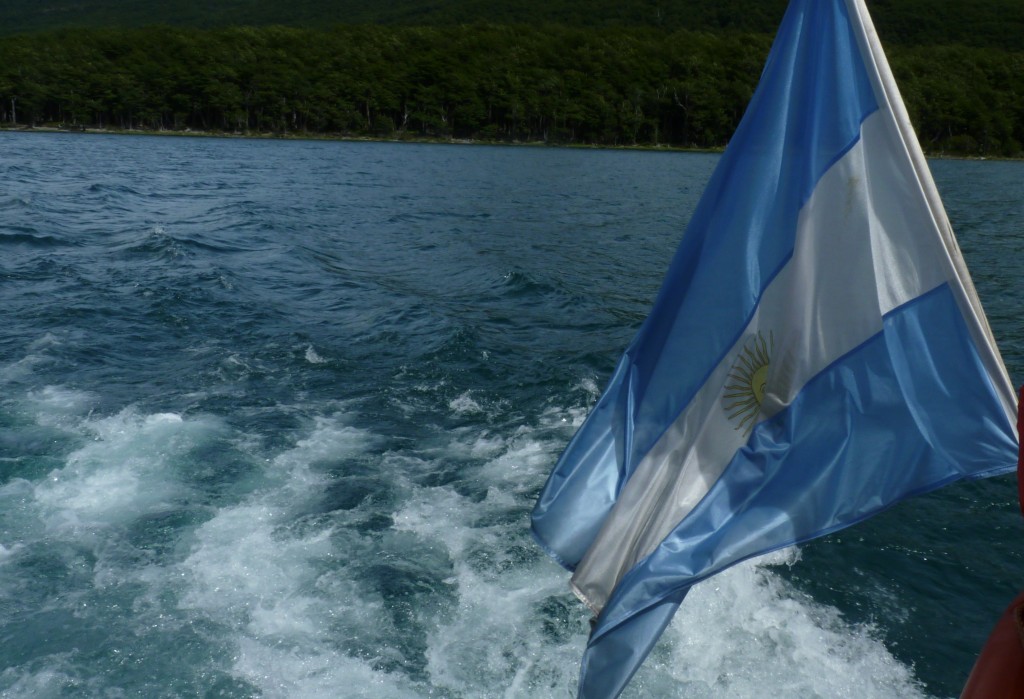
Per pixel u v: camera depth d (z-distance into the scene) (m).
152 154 67.88
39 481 7.87
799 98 3.46
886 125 3.30
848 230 3.38
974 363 3.26
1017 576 7.09
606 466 3.78
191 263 17.62
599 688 3.27
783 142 3.49
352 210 31.58
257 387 10.67
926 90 116.44
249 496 7.79
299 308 14.83
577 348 12.95
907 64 121.12
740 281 3.57
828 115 3.40
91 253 18.45
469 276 18.66
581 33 138.50
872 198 3.34
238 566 6.61
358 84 125.12
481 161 75.50
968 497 8.27
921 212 3.28
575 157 92.44
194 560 6.65
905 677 5.82
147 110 120.75
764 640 6.00
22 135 99.75
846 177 3.37
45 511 7.33
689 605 6.24
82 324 12.91
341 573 6.56
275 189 39.53
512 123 127.31
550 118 126.69
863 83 3.34
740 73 127.69
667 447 3.66
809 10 3.44
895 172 3.30
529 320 14.81
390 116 127.88
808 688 5.58
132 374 10.97
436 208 34.06
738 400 3.57
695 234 3.69
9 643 5.60
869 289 3.37
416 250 22.55
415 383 11.03
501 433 9.54
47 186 33.94
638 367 3.84
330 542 7.00
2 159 51.84
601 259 22.38
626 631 3.31
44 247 18.84
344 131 124.94
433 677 5.51
